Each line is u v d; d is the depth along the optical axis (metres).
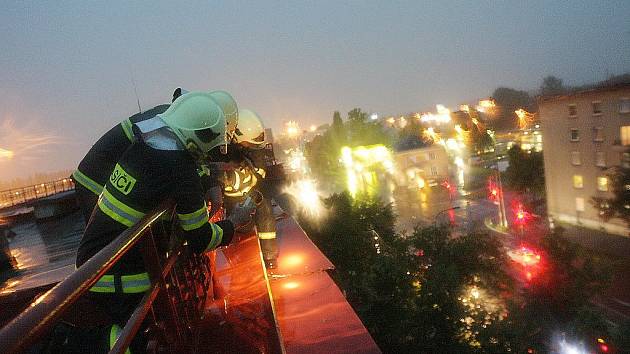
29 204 17.38
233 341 2.60
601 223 33.19
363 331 2.61
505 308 10.16
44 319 0.90
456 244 13.43
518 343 8.55
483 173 67.38
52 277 4.37
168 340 1.82
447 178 68.25
